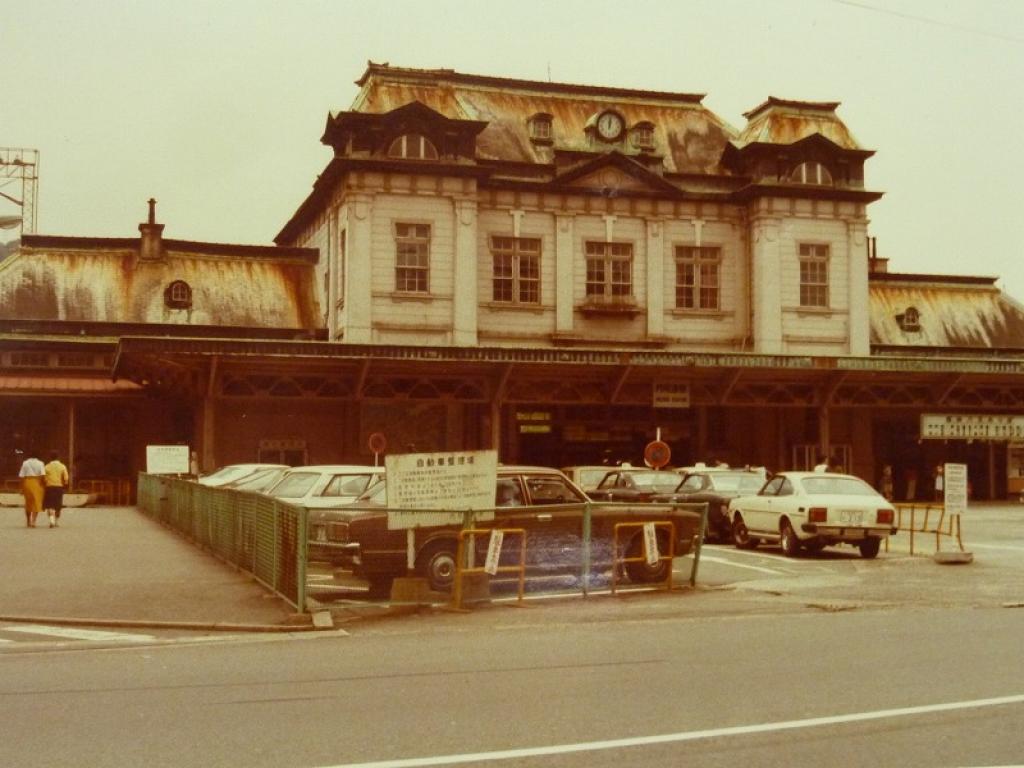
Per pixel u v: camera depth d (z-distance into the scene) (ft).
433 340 154.40
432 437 157.17
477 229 159.84
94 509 134.31
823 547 85.10
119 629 45.78
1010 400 167.32
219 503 70.23
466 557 53.21
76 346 154.51
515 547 54.90
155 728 26.66
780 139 171.63
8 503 138.00
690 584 60.54
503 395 143.54
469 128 157.79
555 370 141.59
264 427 153.48
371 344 131.64
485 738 25.50
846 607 51.80
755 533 83.97
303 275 172.76
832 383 151.33
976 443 175.63
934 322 190.39
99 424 154.30
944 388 156.15
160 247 166.71
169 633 44.70
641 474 99.19
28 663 36.70
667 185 166.81
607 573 58.29
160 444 154.30
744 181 172.35
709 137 177.68
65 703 29.68
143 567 65.41
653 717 27.61
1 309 155.22
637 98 178.19
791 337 168.14
